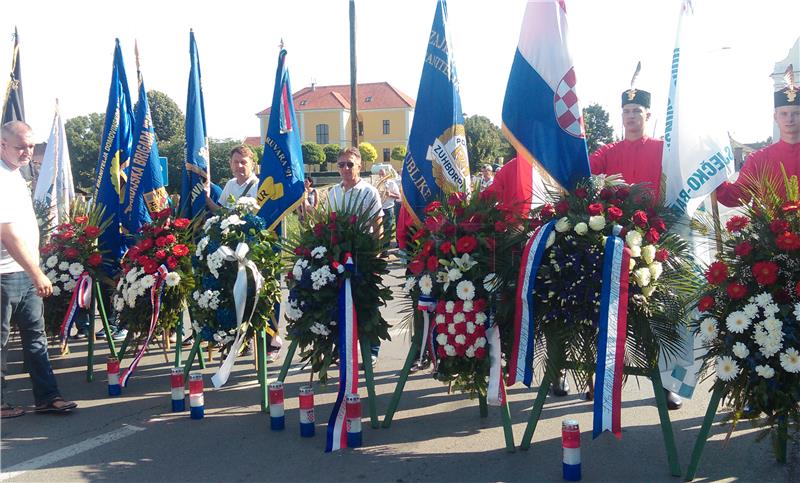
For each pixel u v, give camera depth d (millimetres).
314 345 4805
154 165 6328
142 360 6590
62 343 6582
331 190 5930
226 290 4980
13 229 4508
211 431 4609
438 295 4289
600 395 3576
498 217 4238
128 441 4434
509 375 3975
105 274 6039
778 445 3787
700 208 4559
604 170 5168
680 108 4301
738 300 3561
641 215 3770
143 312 5586
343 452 4207
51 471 3969
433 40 4805
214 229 5062
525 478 3766
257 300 4914
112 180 6672
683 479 3701
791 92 4449
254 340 5594
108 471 3955
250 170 6676
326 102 57281
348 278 4582
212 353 6766
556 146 4227
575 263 3736
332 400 5305
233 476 3859
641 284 3688
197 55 6230
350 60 17547
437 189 4777
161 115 43000
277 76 5910
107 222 6188
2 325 4715
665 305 3830
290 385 5730
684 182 4277
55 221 6773
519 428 4602
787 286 3432
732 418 3666
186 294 5531
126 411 5051
